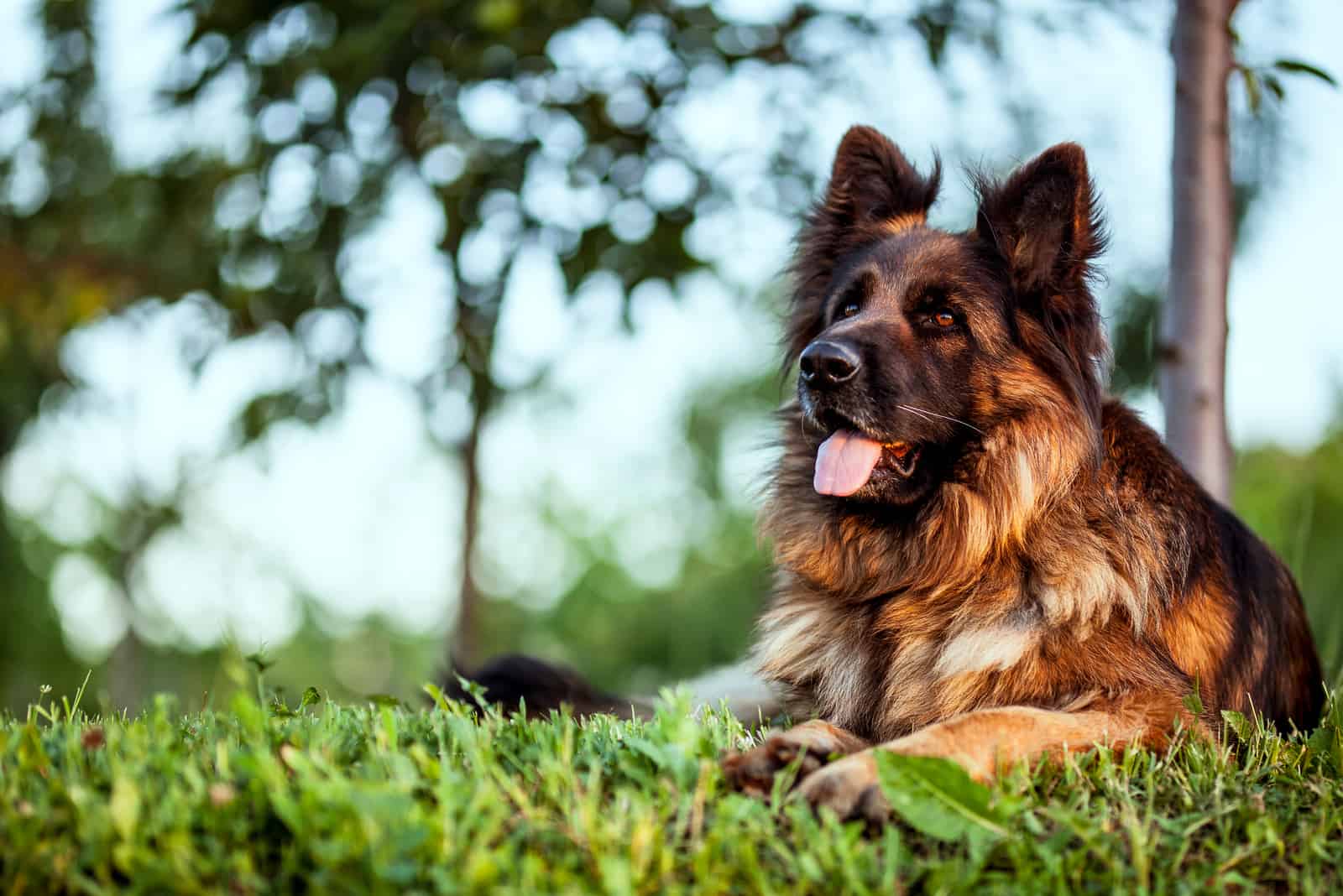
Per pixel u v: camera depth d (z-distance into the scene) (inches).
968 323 174.4
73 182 336.2
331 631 2010.3
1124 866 107.3
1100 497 167.9
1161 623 161.5
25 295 357.7
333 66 254.8
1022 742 133.0
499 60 264.2
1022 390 172.7
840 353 165.5
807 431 184.5
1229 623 173.0
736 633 1229.7
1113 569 159.3
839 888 99.0
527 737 128.5
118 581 669.3
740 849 101.2
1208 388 238.2
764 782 118.5
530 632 1529.3
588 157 286.7
